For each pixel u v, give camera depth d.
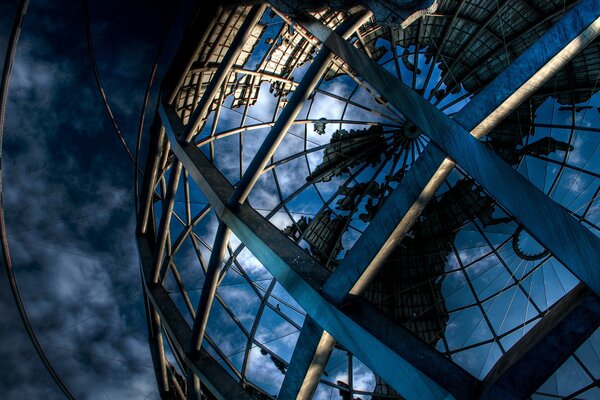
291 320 22.19
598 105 22.11
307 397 8.38
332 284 7.32
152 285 15.22
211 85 11.52
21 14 13.53
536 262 23.81
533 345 5.56
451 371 6.05
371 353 6.52
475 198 25.34
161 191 18.48
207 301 12.02
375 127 25.55
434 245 25.42
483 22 21.31
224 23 14.05
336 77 23.08
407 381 6.14
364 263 6.93
